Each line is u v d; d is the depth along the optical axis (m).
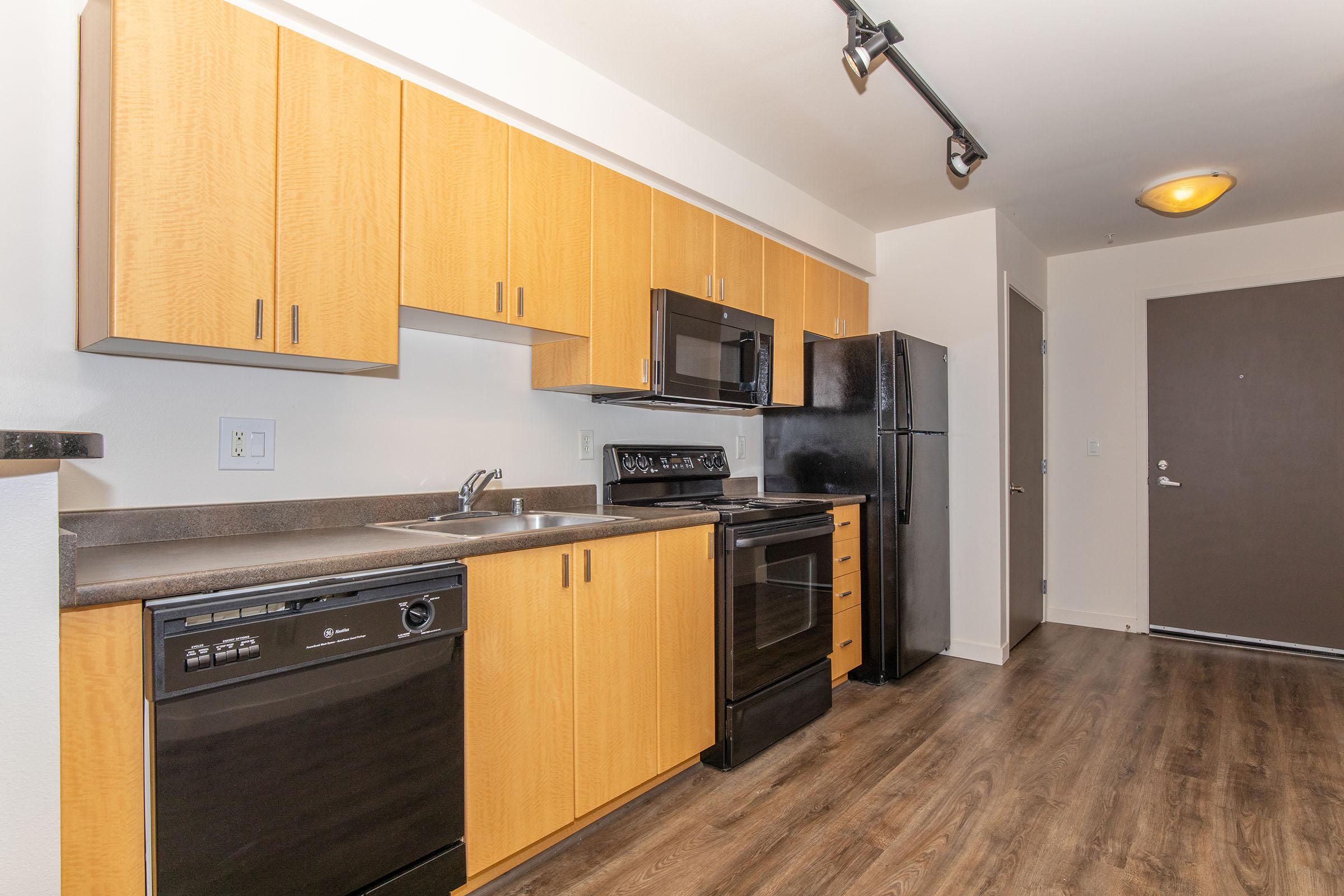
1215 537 3.74
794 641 2.51
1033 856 1.73
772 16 1.93
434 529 1.91
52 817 0.95
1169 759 2.28
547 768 1.68
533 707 1.65
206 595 1.13
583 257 2.12
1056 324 4.23
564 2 1.86
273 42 1.43
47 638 0.94
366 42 1.65
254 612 1.18
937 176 3.04
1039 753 2.33
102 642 1.03
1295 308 3.54
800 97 2.37
